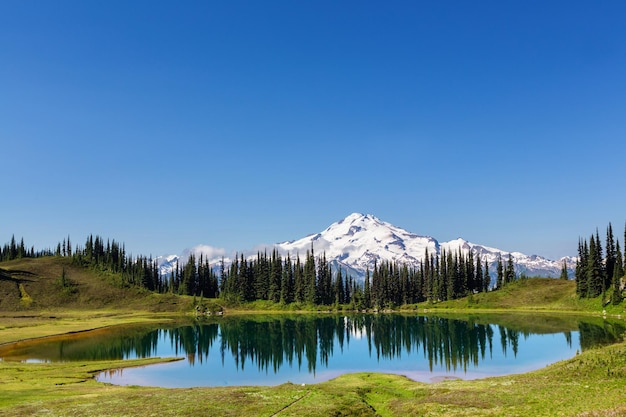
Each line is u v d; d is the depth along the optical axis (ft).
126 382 230.48
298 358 315.78
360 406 150.82
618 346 199.82
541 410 122.01
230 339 422.82
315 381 237.86
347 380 213.87
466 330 439.22
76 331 453.17
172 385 227.20
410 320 579.89
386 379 216.54
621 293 543.39
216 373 261.85
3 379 210.79
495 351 312.91
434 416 132.05
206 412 138.62
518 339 363.56
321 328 510.58
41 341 389.39
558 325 441.68
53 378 219.82
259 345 383.65
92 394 172.04
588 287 593.83
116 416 133.59
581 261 618.03
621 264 593.42
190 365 287.89
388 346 360.69
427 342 371.56
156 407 144.97
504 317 566.77
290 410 141.79
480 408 134.00
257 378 247.50
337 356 320.70
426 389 177.68
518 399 139.44
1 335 403.54
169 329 504.02
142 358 312.91
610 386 138.92
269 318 653.30
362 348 356.18
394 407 152.66
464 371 249.75
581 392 136.77
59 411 139.64
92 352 335.67
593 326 415.64
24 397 165.07
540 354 293.43
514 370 247.91
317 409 143.02
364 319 619.67
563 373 167.94
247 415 135.95
